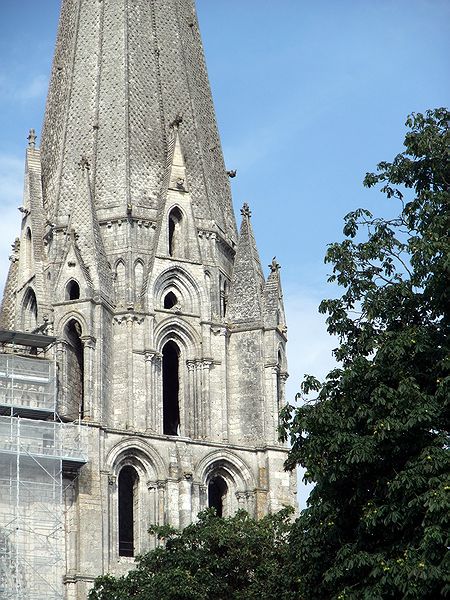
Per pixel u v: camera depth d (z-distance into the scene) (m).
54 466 124.38
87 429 127.75
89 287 132.62
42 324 136.88
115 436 129.12
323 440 85.44
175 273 138.00
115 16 146.62
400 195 89.62
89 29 146.88
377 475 84.31
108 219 138.75
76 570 123.56
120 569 125.94
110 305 134.75
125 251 137.62
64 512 125.25
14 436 124.75
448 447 82.06
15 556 121.19
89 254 135.00
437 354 84.31
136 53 145.62
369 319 86.94
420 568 77.88
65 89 146.25
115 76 144.25
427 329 85.12
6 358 129.38
